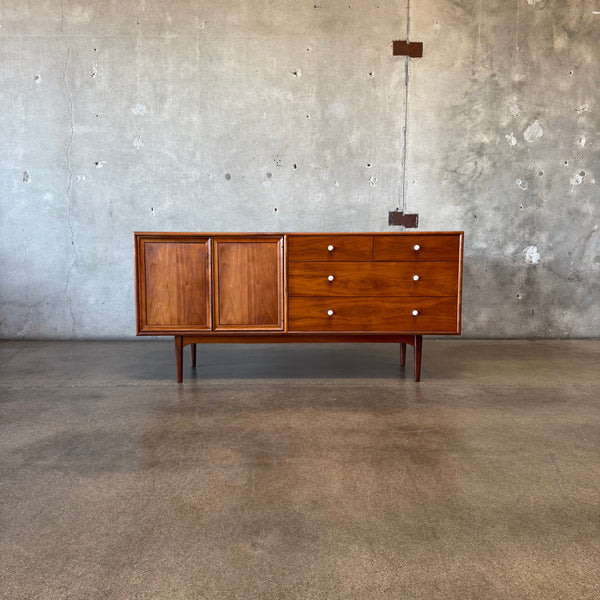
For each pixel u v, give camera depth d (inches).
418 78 162.9
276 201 165.3
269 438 89.7
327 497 69.9
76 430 93.3
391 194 166.4
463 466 79.3
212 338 121.3
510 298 170.7
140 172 162.9
